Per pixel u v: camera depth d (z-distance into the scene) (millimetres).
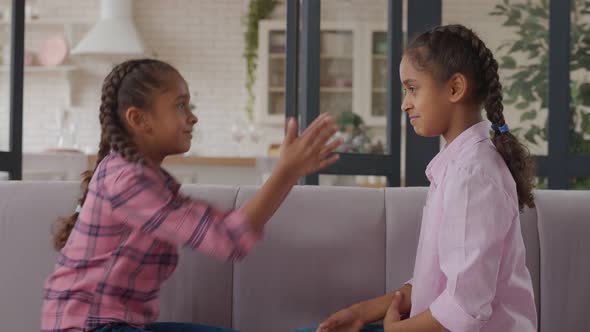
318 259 1625
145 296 1260
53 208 1632
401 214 1655
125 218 1194
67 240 1332
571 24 2383
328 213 1649
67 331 1201
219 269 1617
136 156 1233
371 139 2410
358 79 2396
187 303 1610
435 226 1257
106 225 1221
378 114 2414
